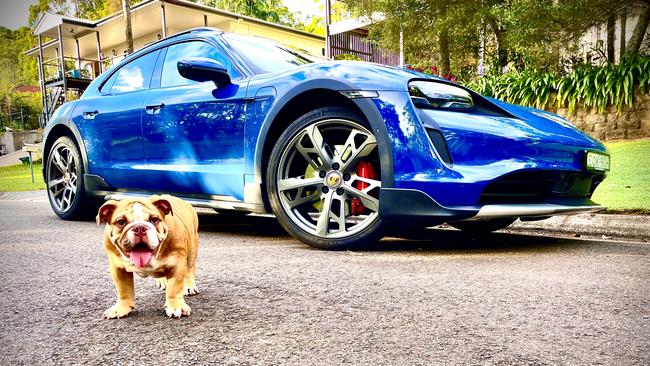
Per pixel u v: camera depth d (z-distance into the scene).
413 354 1.39
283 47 4.11
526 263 2.63
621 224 3.73
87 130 4.56
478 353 1.40
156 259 1.70
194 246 2.05
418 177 2.71
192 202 3.71
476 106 3.18
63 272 2.54
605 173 3.19
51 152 5.02
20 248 3.31
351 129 2.99
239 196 3.38
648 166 5.77
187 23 17.70
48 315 1.81
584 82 8.32
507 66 11.14
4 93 45.56
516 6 8.88
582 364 1.32
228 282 2.26
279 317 1.74
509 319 1.69
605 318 1.70
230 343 1.49
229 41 3.83
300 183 3.10
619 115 8.12
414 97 2.86
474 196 2.67
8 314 1.83
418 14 11.02
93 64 23.14
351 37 17.67
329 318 1.72
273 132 3.26
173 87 3.96
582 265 2.57
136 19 17.05
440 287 2.12
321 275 2.36
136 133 4.09
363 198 2.93
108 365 1.34
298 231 3.12
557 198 2.96
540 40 8.91
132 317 1.77
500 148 2.77
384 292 2.04
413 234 3.86
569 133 3.08
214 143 3.54
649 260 2.71
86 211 4.88
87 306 1.92
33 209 6.57
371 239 2.95
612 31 9.94
